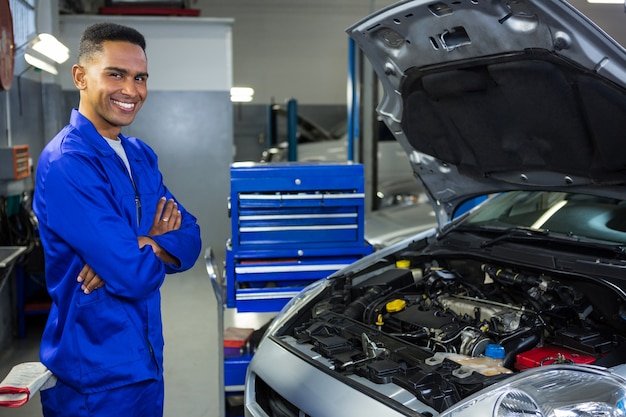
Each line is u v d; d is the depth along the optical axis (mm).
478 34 1905
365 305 2465
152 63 6770
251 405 2252
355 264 2822
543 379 1653
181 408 3490
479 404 1587
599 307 2084
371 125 8297
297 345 2256
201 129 6941
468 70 2078
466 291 2488
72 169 1772
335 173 3014
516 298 2383
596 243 2285
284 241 3043
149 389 1957
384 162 8531
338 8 11523
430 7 1913
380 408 1739
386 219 5863
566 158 2156
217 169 7031
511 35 1827
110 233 1770
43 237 1854
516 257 2365
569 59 1760
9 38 3742
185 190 7027
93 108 1912
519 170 2396
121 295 1811
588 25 1643
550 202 2770
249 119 11734
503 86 2027
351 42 7934
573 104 1915
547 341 2096
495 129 2266
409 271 2680
